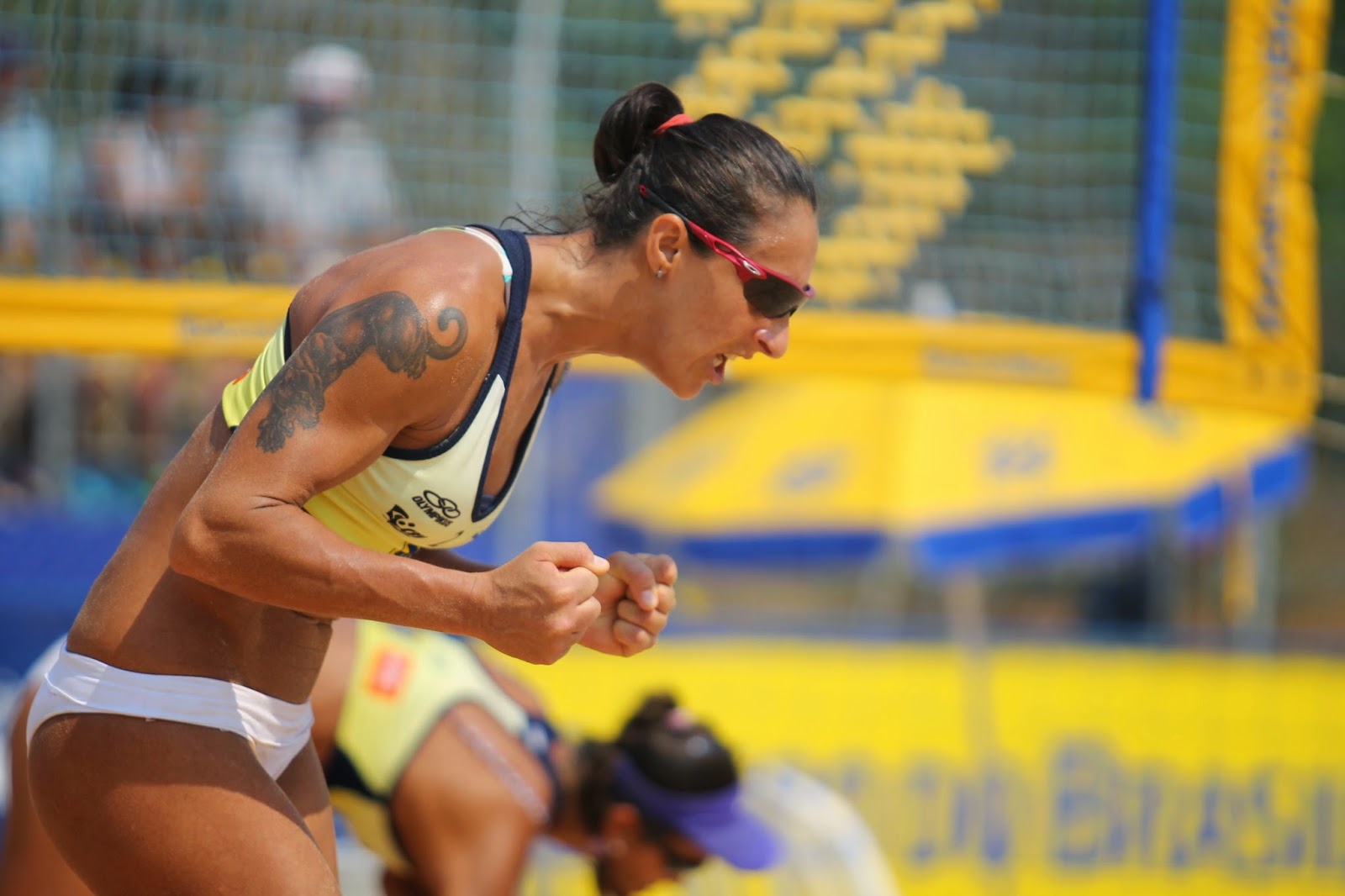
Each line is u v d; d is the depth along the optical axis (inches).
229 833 284.5
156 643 290.7
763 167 288.4
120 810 286.0
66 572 727.7
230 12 639.1
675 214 285.3
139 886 288.8
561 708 682.2
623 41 661.9
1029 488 860.6
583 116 669.9
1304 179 620.7
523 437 305.1
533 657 267.3
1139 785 723.4
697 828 475.8
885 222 638.5
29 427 783.1
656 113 300.4
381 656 473.4
